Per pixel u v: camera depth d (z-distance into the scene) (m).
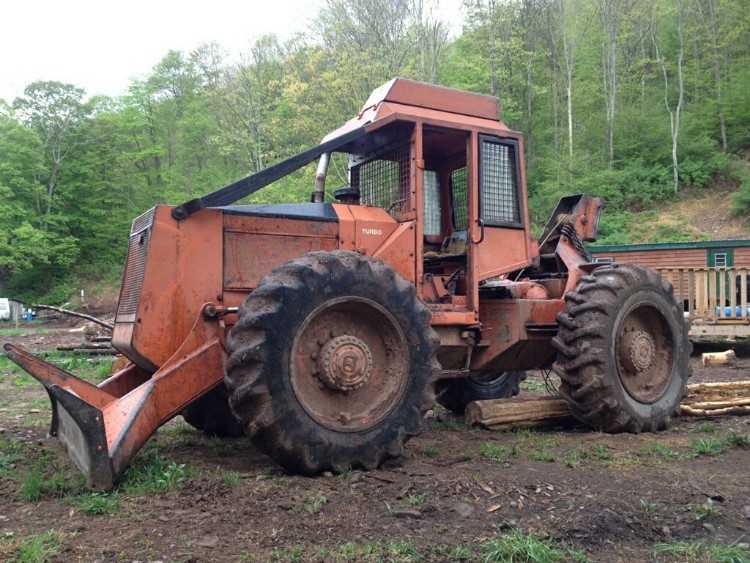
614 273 5.61
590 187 34.25
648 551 2.96
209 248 4.55
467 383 6.70
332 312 4.23
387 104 5.18
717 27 41.00
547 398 5.87
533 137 37.03
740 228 29.53
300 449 3.82
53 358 12.42
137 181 43.88
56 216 38.94
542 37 36.84
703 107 38.91
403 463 4.27
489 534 3.02
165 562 2.64
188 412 5.38
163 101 47.31
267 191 21.69
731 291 11.79
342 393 4.17
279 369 3.81
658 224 31.16
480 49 33.28
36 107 40.56
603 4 39.47
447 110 5.45
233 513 3.20
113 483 3.60
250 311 3.87
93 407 3.56
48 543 2.82
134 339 4.32
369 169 5.84
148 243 4.39
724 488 3.76
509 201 5.70
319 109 23.64
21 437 5.30
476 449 4.78
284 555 2.74
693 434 5.43
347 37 24.81
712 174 34.84
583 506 3.36
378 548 2.83
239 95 29.48
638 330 5.73
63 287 38.88
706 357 10.62
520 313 5.61
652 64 42.91
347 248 4.96
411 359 4.32
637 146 36.94
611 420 5.37
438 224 5.92
